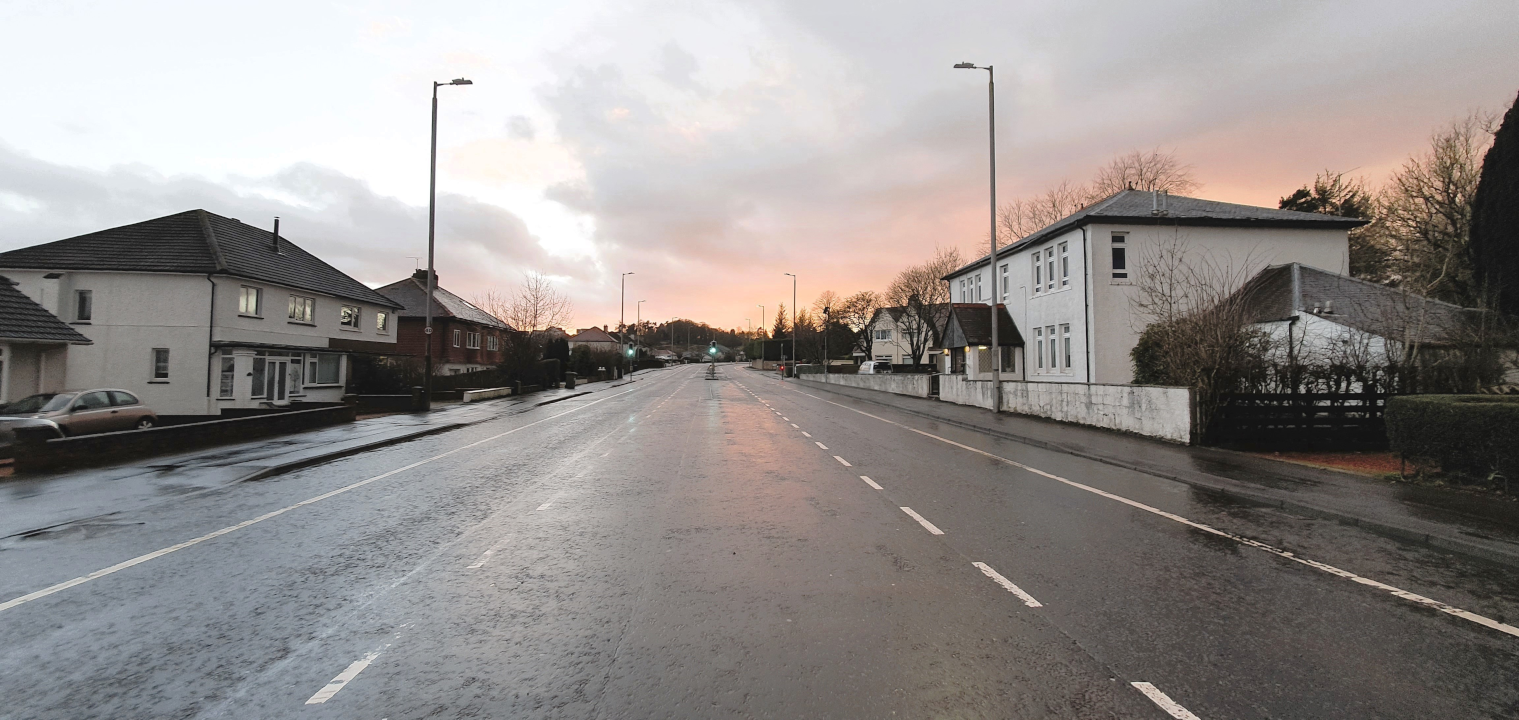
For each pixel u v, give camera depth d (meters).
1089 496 9.10
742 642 4.25
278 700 3.60
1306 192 39.88
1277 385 13.84
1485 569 5.88
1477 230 18.75
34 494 9.66
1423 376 13.33
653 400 33.91
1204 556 6.22
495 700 3.56
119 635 4.52
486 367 52.03
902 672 3.82
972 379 27.42
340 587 5.46
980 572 5.69
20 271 23.95
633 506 8.49
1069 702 3.49
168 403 24.25
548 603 5.01
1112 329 23.70
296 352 29.45
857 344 86.88
